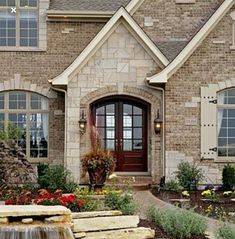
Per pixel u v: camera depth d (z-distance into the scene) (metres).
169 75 20.19
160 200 17.02
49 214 10.88
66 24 22.95
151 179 20.77
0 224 10.60
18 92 22.69
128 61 20.61
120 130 21.75
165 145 20.20
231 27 20.41
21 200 12.76
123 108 21.80
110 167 18.20
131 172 21.62
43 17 22.83
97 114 21.72
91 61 20.53
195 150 20.25
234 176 19.14
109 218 11.36
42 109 22.66
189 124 20.25
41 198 12.58
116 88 20.56
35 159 22.45
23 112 22.59
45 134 22.61
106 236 10.98
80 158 20.31
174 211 12.53
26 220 10.73
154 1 22.52
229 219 13.55
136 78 20.61
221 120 20.53
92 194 15.59
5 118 22.56
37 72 22.70
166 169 20.09
